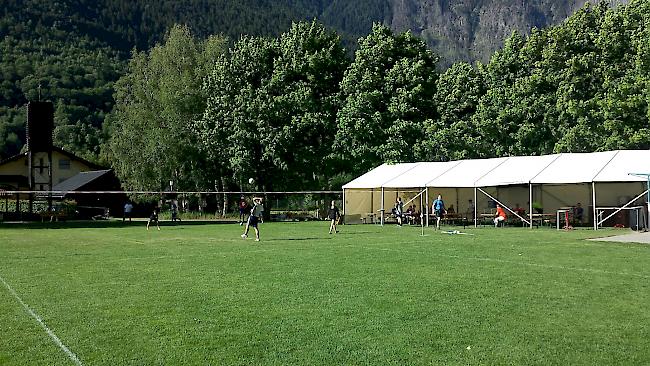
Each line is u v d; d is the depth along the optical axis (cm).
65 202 4962
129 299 1094
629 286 1189
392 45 4712
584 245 2095
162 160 5491
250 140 4662
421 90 4531
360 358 725
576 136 3881
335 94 4838
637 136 3616
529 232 2912
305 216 4972
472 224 3788
